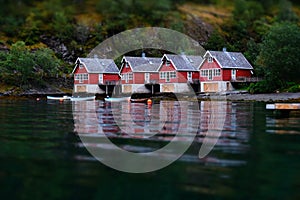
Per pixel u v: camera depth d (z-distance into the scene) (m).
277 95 53.47
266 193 9.13
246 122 22.97
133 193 9.22
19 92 64.62
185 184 9.82
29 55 67.75
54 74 72.62
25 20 99.38
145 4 106.25
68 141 15.76
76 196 9.05
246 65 71.38
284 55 59.88
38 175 10.53
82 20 100.69
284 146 14.48
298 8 127.19
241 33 101.31
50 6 103.88
